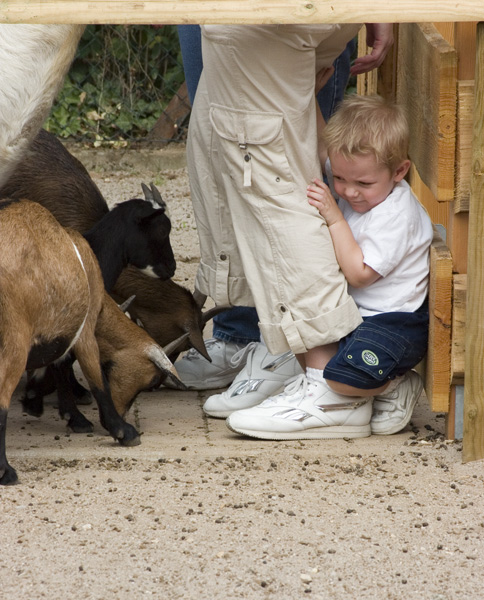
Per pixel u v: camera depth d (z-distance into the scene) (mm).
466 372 6520
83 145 18297
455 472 6488
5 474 6145
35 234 6465
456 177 6660
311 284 6984
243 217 7117
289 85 6766
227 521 5641
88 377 7039
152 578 4973
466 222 6797
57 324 6621
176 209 15172
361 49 10141
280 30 6598
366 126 6957
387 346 7012
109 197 15922
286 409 7242
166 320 8859
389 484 6273
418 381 7504
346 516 5750
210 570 5059
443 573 5098
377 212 7113
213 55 6809
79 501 5898
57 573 5004
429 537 5496
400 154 7098
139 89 18594
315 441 7234
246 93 6758
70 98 18438
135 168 17594
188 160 7855
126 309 8164
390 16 5855
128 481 6281
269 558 5203
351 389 7137
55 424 7801
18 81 6664
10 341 6207
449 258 6781
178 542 5355
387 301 7172
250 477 6395
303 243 6938
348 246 7043
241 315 8805
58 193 8930
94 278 7035
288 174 6898
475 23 6434
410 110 7785
